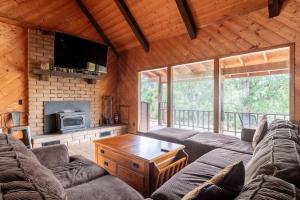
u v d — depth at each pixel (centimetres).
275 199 68
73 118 470
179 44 449
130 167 227
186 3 379
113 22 495
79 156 230
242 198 73
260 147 166
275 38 316
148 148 246
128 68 569
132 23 459
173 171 229
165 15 420
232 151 241
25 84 418
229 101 549
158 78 648
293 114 301
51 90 450
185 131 362
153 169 208
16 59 406
